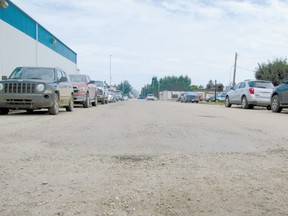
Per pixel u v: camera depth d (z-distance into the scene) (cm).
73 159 385
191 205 248
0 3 1316
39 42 2134
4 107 978
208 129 684
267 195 271
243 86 1822
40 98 966
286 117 1097
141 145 480
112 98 3325
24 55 1800
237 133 628
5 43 1498
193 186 291
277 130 689
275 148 473
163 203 251
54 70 1121
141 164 367
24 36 1792
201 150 452
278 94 1370
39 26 2133
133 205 246
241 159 399
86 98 1631
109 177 315
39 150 433
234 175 328
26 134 574
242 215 232
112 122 809
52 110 1027
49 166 351
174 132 625
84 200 254
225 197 266
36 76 1080
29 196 261
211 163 376
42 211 233
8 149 437
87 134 585
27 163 362
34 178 307
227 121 886
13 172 325
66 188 281
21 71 1100
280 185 298
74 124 750
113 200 255
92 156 403
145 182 300
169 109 1547
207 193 274
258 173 336
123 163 370
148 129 666
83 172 330
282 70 3478
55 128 667
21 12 1730
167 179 310
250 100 1712
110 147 462
